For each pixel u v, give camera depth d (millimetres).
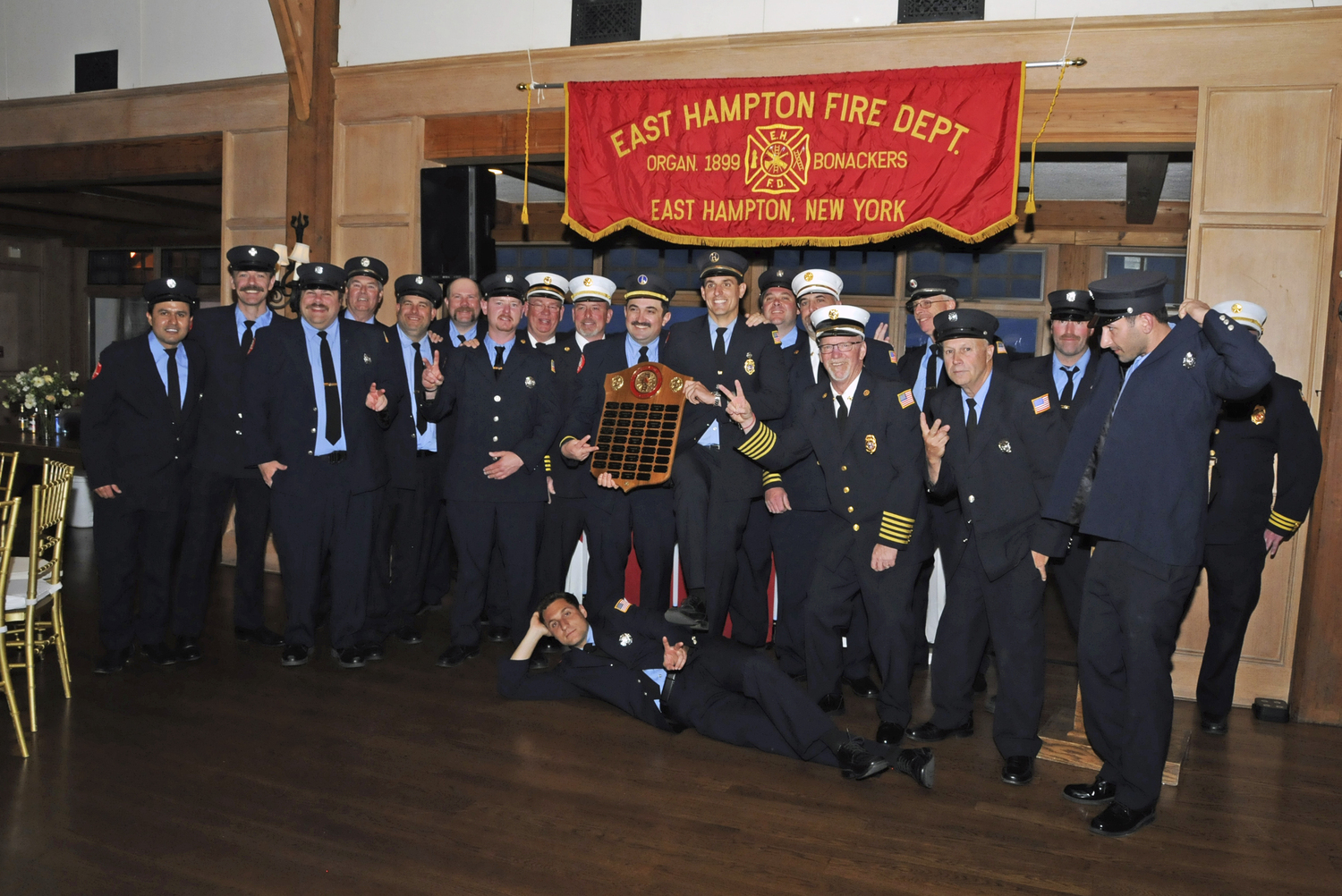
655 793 3301
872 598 3752
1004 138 4793
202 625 4738
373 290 4848
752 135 5211
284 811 3111
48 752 3525
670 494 4367
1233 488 3920
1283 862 2951
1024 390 3461
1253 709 4352
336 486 4504
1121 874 2850
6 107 7371
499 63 5797
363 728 3824
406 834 2977
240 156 6605
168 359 4527
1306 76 4355
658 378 4305
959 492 3572
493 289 4527
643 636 3932
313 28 6203
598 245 9328
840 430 3775
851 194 5062
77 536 7512
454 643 4723
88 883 2670
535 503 4590
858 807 3238
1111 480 3117
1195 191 4527
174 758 3496
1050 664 5047
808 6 5223
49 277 12172
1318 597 4191
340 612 4570
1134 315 3041
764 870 2812
